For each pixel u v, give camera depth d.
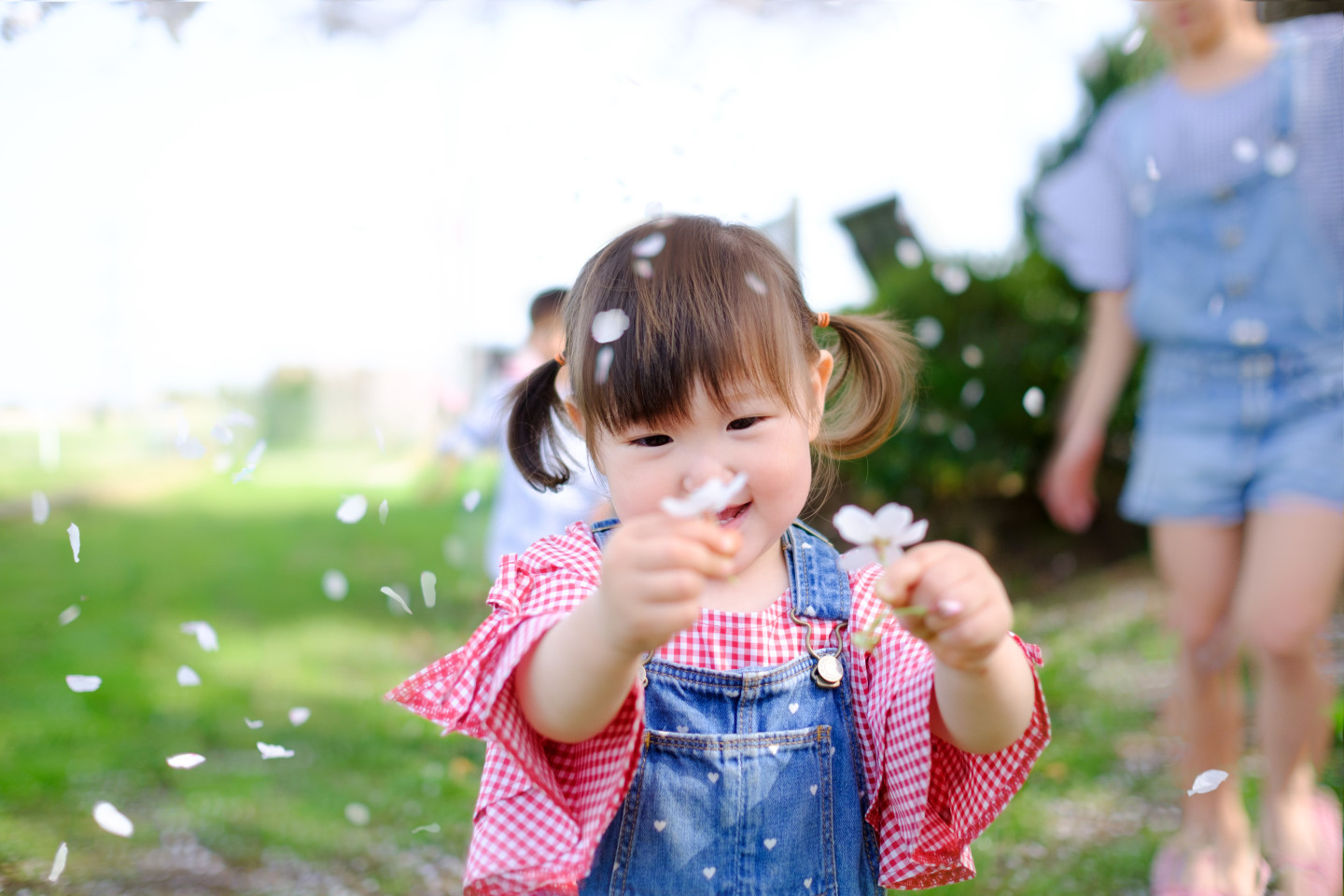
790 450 1.25
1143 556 5.40
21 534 7.29
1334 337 2.03
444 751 3.20
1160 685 3.51
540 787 1.15
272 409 15.75
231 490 10.45
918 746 1.24
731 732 1.25
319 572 6.20
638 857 1.22
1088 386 2.53
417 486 9.01
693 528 0.99
